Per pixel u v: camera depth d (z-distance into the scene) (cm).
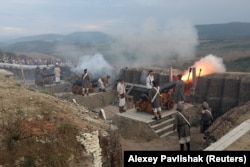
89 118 1013
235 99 1606
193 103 1730
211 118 1373
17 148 709
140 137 1424
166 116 1492
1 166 665
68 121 851
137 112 1599
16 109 858
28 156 702
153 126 1424
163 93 1569
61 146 762
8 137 722
